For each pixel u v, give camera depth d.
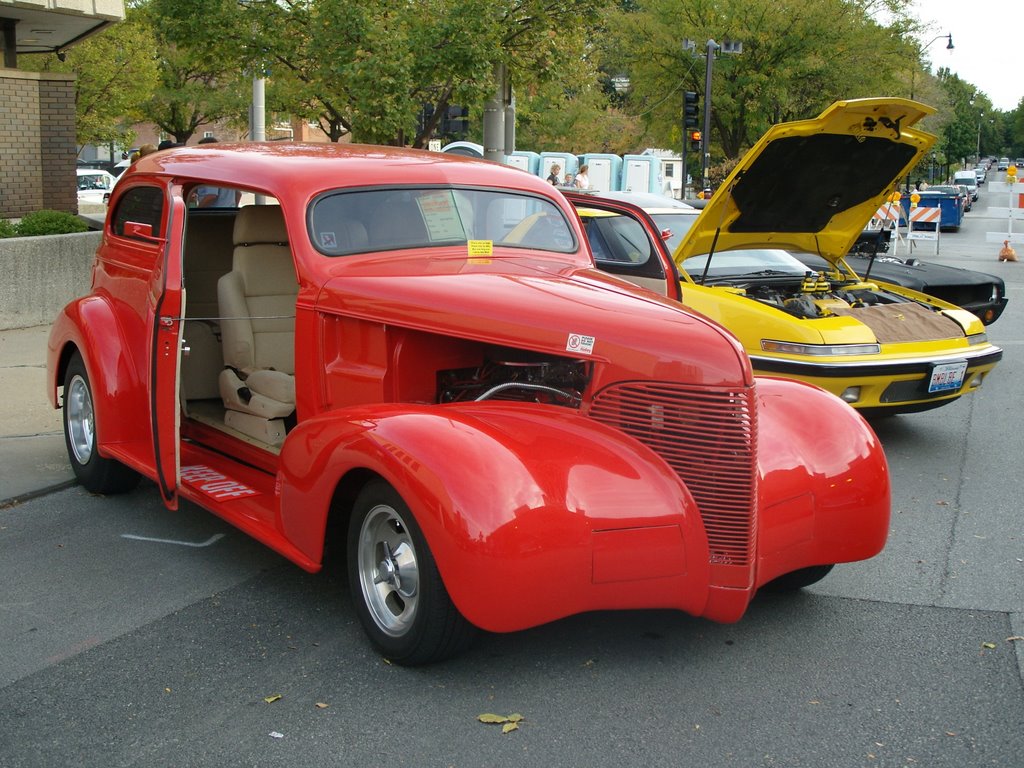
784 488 4.04
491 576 3.38
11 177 13.77
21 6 12.83
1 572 4.86
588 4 15.98
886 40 37.00
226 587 4.68
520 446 3.60
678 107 39.44
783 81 36.47
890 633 4.25
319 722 3.48
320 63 15.43
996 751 3.33
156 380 4.94
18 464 6.49
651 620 4.34
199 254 6.12
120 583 4.73
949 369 7.03
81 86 29.94
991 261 23.06
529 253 5.12
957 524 5.74
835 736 3.42
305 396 4.67
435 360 4.38
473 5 14.44
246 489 4.99
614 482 3.58
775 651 4.06
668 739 3.39
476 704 3.60
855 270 10.15
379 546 3.94
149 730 3.43
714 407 3.70
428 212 4.96
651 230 6.33
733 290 7.55
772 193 7.37
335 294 4.48
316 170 4.83
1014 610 4.52
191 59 16.53
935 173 104.00
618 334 3.83
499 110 16.16
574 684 3.76
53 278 11.24
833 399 4.51
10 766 3.21
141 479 6.38
